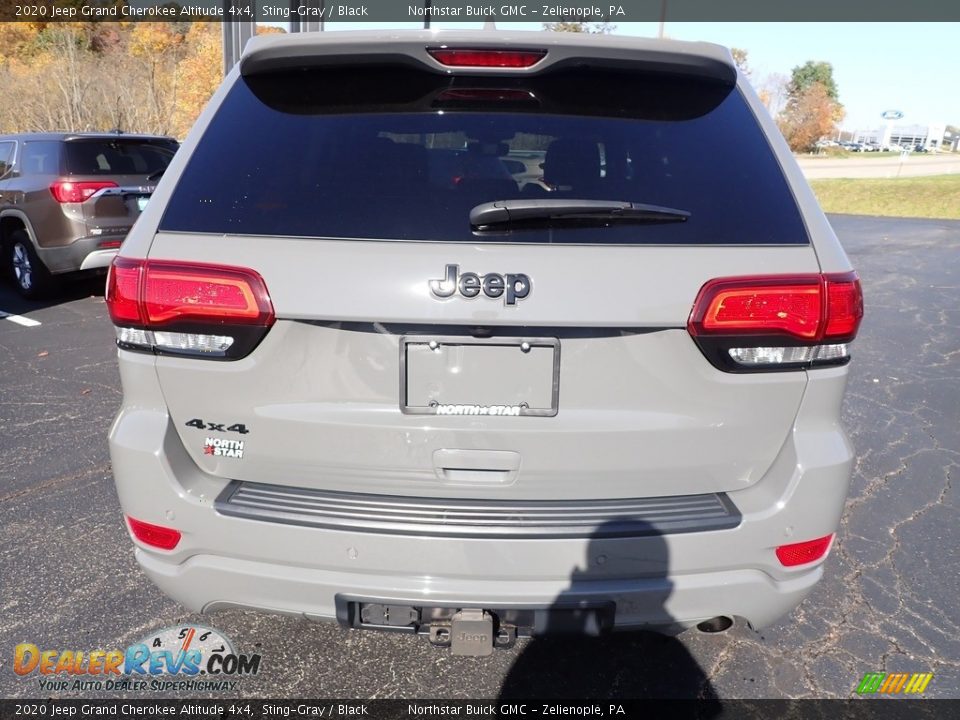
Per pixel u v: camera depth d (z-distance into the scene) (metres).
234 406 1.93
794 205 1.97
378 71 2.12
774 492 1.94
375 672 2.51
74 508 3.51
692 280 1.82
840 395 1.96
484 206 1.81
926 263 11.66
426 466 1.92
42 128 21.94
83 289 8.58
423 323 1.82
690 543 1.88
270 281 1.83
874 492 3.94
